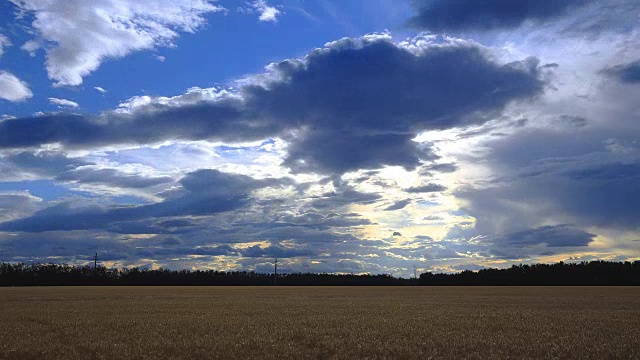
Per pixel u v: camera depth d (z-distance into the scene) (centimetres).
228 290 11569
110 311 4253
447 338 2414
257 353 2014
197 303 5634
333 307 4919
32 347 2123
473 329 2819
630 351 2055
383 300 6488
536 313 4019
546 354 1984
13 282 17038
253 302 5891
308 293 9481
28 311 4216
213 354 1980
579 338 2406
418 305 5269
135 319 3444
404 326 2977
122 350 2056
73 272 17988
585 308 4672
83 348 2123
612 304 5341
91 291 10169
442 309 4575
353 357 1941
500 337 2444
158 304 5381
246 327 2898
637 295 7769
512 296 7650
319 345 2211
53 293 8838
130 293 9038
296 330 2725
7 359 1925
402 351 2056
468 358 1916
